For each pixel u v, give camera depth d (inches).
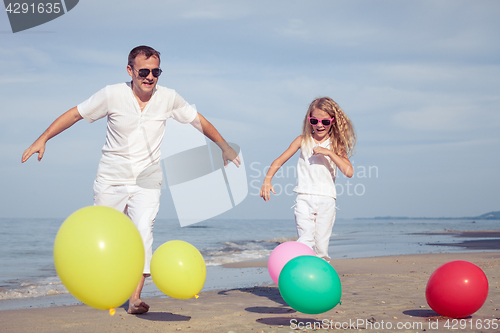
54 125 127.2
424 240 681.6
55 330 112.9
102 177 134.0
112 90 128.3
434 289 116.0
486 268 241.9
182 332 107.3
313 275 97.3
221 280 244.7
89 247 85.8
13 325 120.3
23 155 122.5
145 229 131.1
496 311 127.1
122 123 130.4
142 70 125.3
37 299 190.9
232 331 107.0
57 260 87.3
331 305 98.1
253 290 192.7
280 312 135.3
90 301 89.3
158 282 116.0
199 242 688.4
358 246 552.1
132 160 132.4
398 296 159.8
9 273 296.4
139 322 121.3
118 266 87.7
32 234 841.5
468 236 813.2
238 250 514.0
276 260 134.3
